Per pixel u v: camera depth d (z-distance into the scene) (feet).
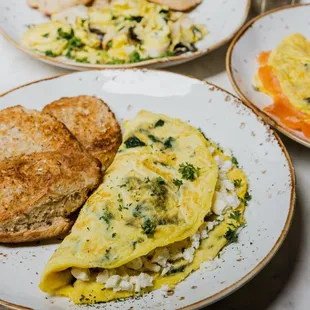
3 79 2.64
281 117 2.36
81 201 1.98
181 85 2.36
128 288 1.82
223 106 2.30
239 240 1.94
